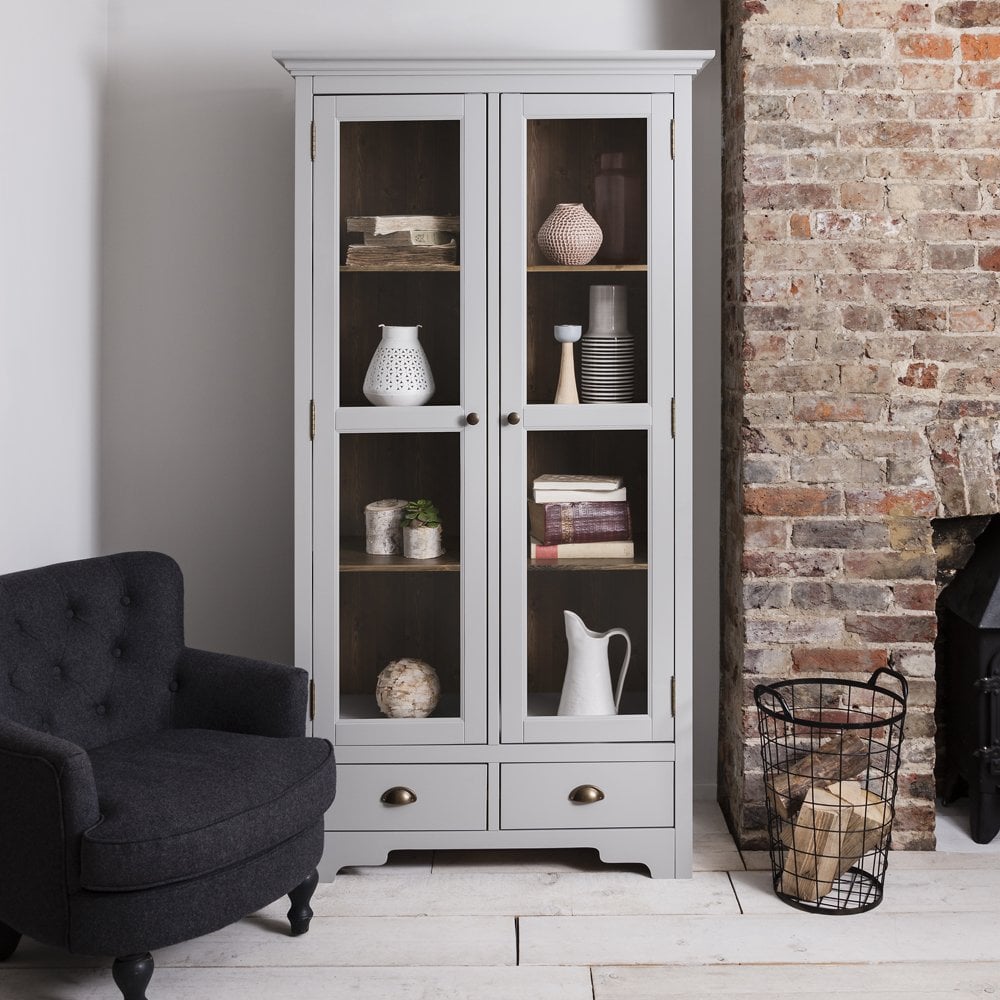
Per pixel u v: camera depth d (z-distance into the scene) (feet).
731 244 9.42
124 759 7.32
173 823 6.51
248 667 8.15
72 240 9.34
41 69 8.69
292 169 10.00
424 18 9.87
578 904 8.30
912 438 8.95
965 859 8.96
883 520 8.98
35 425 8.71
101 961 7.51
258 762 7.28
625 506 8.71
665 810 8.75
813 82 8.76
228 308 10.07
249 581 10.23
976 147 8.79
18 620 7.54
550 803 8.77
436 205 8.55
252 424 10.14
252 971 7.37
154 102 9.95
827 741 8.96
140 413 10.12
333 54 8.33
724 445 9.91
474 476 8.64
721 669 10.11
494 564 8.68
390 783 8.75
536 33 9.86
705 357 10.03
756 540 9.02
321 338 8.59
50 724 7.63
